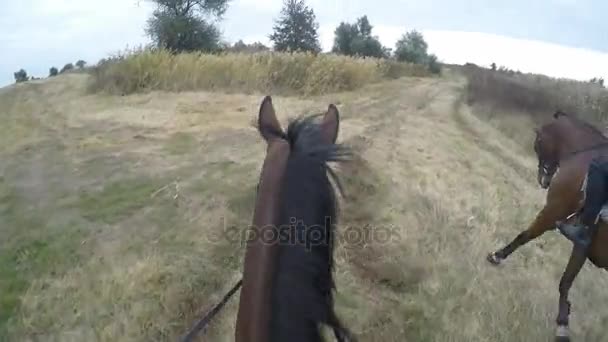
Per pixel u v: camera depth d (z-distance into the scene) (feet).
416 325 19.60
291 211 8.66
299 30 119.14
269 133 10.21
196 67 60.49
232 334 18.30
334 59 70.64
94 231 24.82
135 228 24.91
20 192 30.12
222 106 50.67
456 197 30.94
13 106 56.13
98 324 18.88
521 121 59.26
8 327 18.83
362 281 21.52
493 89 73.36
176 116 46.57
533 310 21.03
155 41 92.68
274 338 7.98
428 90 75.72
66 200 28.43
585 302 22.31
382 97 63.87
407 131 43.93
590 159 18.33
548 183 20.40
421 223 26.40
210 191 28.53
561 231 18.53
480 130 51.06
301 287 8.21
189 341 11.32
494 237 26.58
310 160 8.98
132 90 58.49
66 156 36.01
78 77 69.41
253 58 64.59
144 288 20.30
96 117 47.26
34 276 21.61
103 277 21.20
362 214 26.05
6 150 38.73
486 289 22.11
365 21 145.38
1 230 25.52
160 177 30.99
